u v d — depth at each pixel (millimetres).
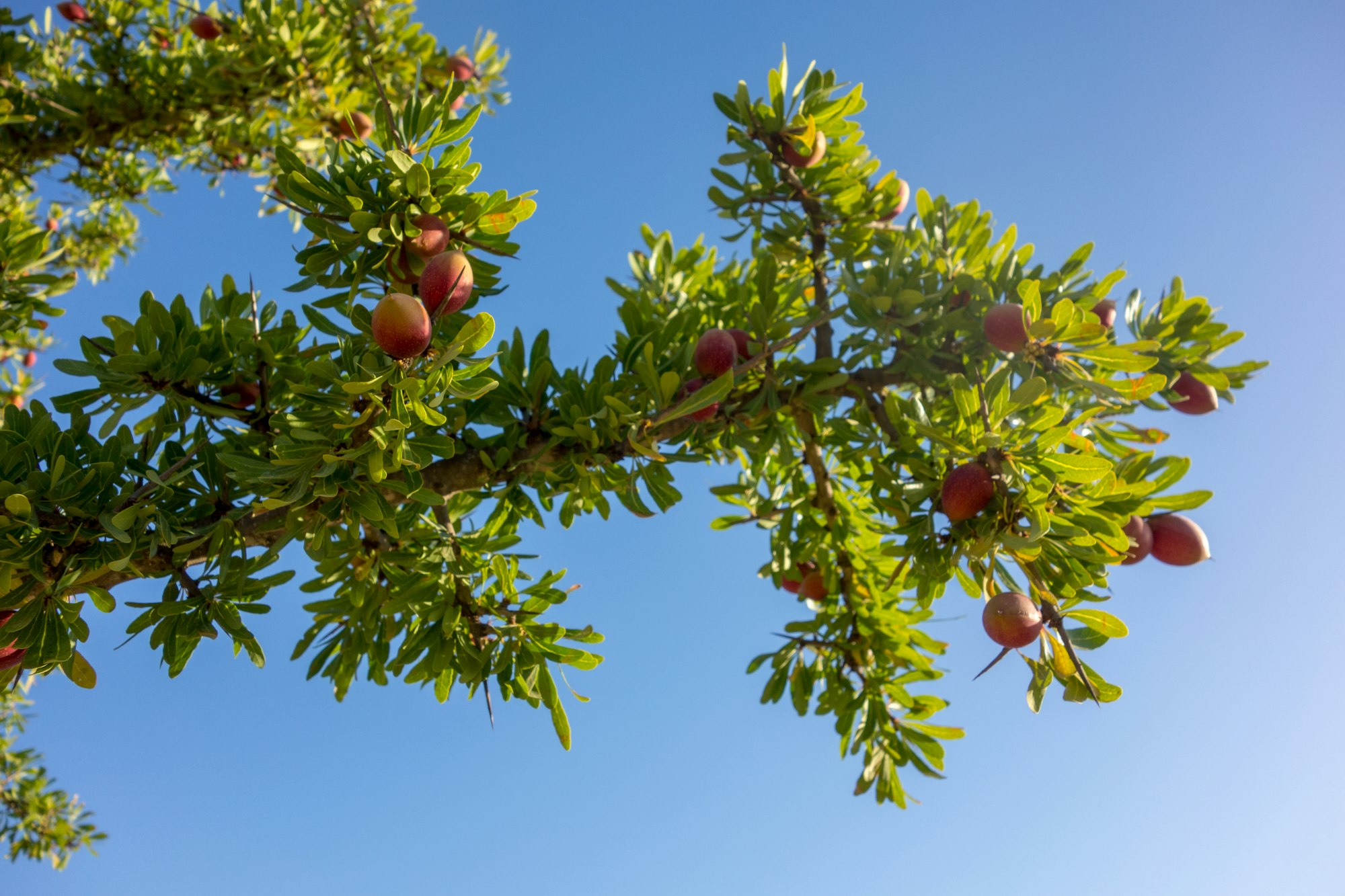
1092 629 759
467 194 729
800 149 906
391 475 743
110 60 1265
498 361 846
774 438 884
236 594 749
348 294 753
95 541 726
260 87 1218
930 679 998
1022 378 805
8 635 708
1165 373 893
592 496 829
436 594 821
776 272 898
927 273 893
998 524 758
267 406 803
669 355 860
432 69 1358
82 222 1472
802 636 1009
